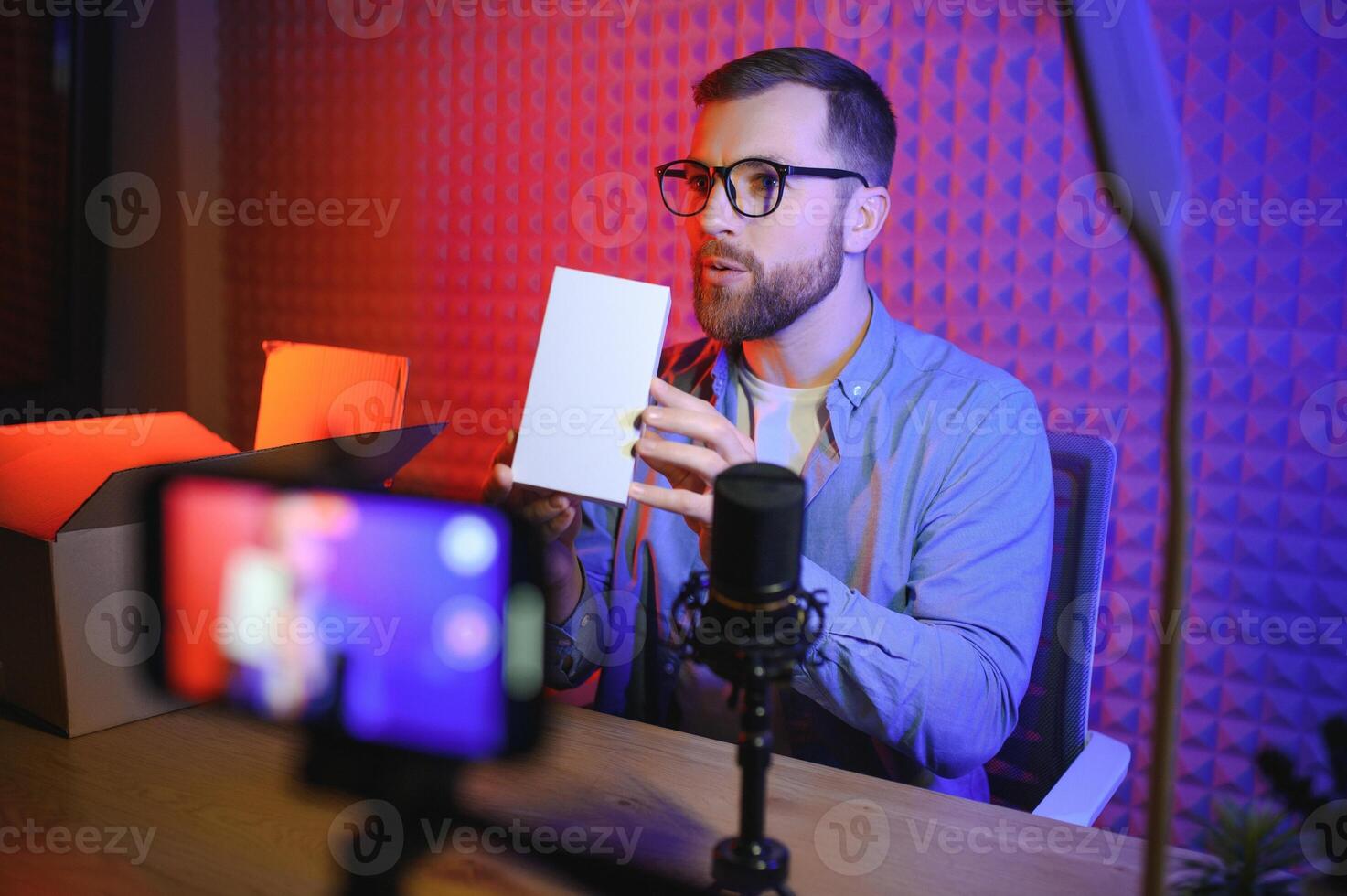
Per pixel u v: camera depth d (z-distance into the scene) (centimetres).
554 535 131
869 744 158
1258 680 203
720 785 103
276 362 209
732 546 65
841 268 170
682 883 86
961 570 153
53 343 294
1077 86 44
